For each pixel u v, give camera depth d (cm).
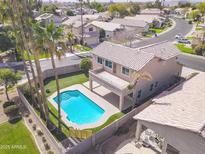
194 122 1356
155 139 1834
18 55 4300
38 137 1923
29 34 1692
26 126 2089
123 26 7131
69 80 3319
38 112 2338
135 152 1736
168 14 14538
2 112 2322
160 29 8781
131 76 2430
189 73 3578
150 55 2466
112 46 2917
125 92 2338
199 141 1280
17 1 1675
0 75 2392
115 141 1873
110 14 10944
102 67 2908
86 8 14088
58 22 7225
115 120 2138
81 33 6012
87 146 1755
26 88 2620
